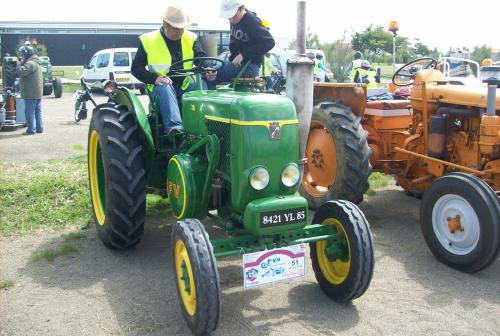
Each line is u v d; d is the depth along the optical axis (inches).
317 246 148.4
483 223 155.9
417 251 183.5
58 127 446.3
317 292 149.0
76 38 1270.9
